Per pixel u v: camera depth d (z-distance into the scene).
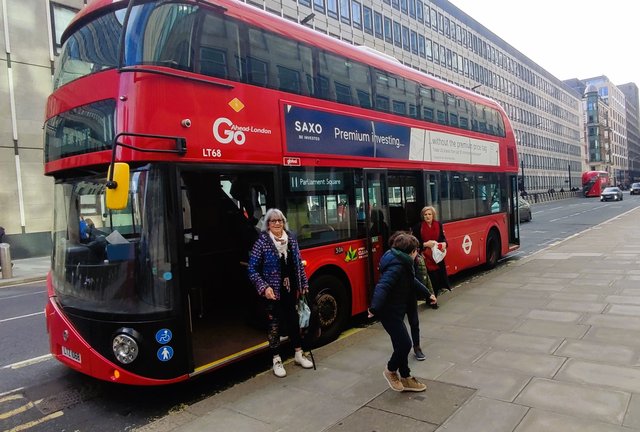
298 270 5.04
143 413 4.37
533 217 31.22
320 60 6.23
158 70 4.28
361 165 6.81
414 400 4.08
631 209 34.66
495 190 11.66
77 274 4.59
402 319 4.29
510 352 5.14
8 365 5.86
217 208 6.16
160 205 4.23
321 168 6.08
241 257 6.23
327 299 6.05
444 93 9.41
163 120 4.27
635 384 4.12
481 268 11.34
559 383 4.23
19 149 19.61
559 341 5.42
